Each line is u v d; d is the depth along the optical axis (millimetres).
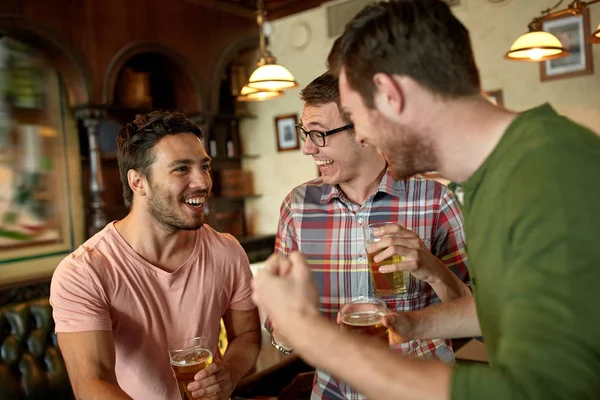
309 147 1460
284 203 1689
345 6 4418
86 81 3377
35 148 3354
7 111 3195
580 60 3355
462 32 719
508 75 3656
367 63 727
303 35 4699
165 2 3982
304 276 674
